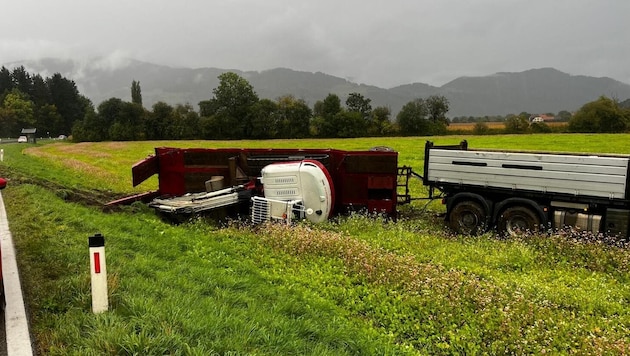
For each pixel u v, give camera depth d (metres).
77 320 5.36
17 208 12.87
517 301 7.80
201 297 6.77
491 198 13.02
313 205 13.72
